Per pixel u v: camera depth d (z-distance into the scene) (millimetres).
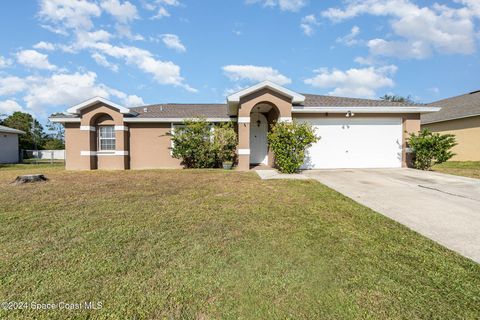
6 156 24391
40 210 5578
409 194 7129
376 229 4473
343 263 3287
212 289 2729
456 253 3570
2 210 5574
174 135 14141
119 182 9164
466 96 22438
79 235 4176
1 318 2291
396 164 13281
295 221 4871
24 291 2678
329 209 5645
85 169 14539
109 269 3115
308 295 2635
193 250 3635
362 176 10297
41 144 37531
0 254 3492
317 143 13070
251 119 15625
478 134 17281
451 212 5465
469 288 2762
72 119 14688
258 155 15672
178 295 2623
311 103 13688
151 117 14664
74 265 3209
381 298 2588
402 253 3568
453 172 11859
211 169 13297
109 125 15086
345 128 13109
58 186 8398
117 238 4047
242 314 2354
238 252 3580
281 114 12250
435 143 12047
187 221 4859
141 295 2619
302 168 12992
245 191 7426
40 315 2328
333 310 2410
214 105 19312
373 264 3264
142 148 15023
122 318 2297
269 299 2570
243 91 12000
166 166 15023
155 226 4594
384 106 13055
